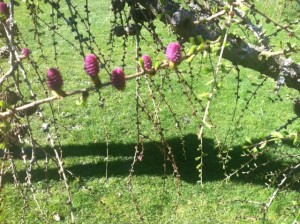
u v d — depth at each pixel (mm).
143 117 6523
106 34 9086
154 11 2686
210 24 2600
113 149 5863
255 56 2578
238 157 5750
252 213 4922
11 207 4707
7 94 2375
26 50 2008
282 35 8297
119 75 1689
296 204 2859
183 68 7570
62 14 2457
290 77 2662
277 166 5543
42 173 5195
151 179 5352
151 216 4875
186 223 4820
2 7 2137
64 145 5867
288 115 6723
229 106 6875
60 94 1625
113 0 2848
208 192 5203
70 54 8297
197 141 6055
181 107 6785
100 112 6609
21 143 2152
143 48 8352
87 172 5414
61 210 4801
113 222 4781
